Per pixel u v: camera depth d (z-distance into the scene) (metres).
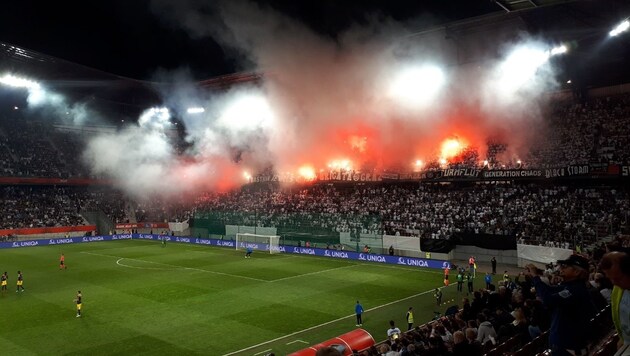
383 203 61.88
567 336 6.62
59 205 79.00
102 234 79.62
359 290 37.00
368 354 16.55
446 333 16.53
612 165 44.56
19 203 75.12
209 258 55.00
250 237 66.00
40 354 22.84
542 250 44.28
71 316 29.52
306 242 60.88
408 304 32.50
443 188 59.66
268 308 31.39
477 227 50.56
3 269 47.25
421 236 52.81
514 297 15.36
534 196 50.69
